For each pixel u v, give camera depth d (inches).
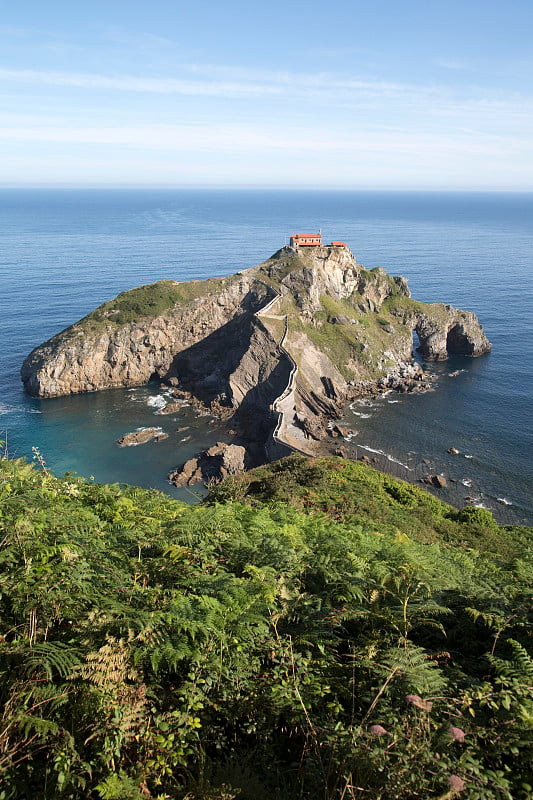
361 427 3631.9
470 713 279.1
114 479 2957.7
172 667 287.9
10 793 220.8
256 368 4131.4
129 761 253.0
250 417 3865.7
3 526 332.8
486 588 430.9
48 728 229.5
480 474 2955.2
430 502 1537.9
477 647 361.4
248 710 283.4
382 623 360.5
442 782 225.8
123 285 7288.4
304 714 276.7
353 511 1187.9
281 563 417.1
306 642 318.3
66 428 3575.3
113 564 362.3
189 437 3533.5
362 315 5024.6
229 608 323.0
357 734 248.8
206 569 398.0
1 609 297.4
